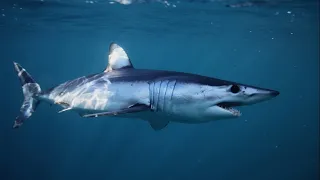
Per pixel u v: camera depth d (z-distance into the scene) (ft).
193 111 13.82
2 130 109.09
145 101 14.76
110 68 18.06
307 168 68.18
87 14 60.54
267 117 142.72
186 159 83.46
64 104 19.29
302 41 104.63
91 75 19.06
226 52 157.38
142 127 122.21
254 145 91.15
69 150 90.58
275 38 97.14
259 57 177.06
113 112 13.20
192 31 85.92
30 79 23.65
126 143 101.09
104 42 122.72
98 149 93.81
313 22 68.03
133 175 73.72
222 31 84.43
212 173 72.43
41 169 73.87
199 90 13.46
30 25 77.41
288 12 56.54
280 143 90.99
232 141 97.76
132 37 102.68
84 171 75.25
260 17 62.08
